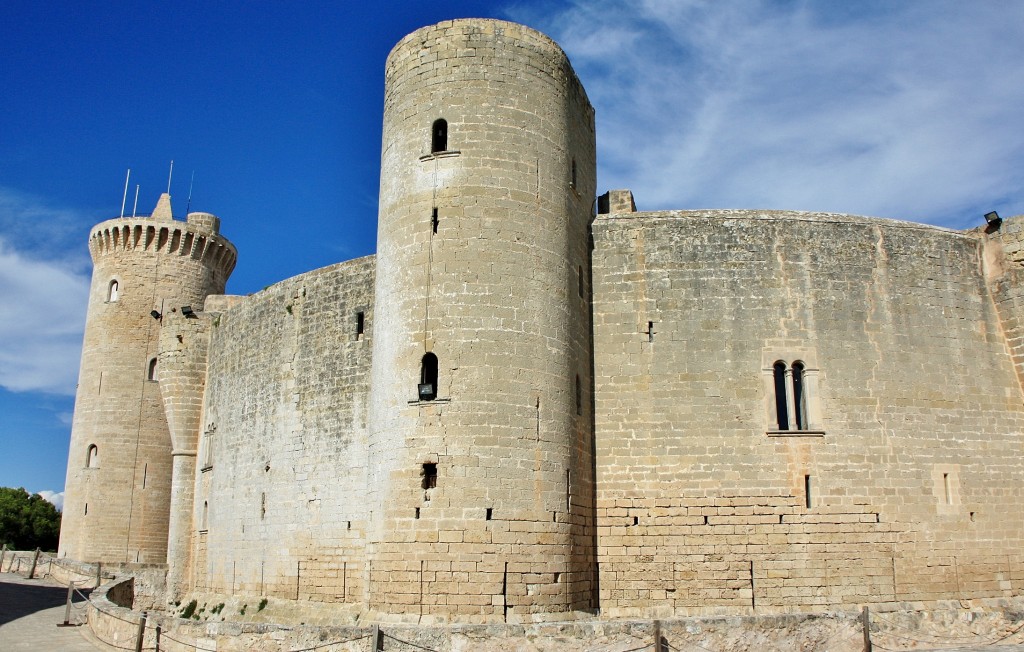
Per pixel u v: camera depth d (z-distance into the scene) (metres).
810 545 28.89
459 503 25.38
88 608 28.41
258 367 38.91
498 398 26.20
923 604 28.94
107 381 52.88
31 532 86.62
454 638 19.31
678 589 28.48
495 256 27.25
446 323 26.78
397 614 25.14
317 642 19.84
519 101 28.81
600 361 30.27
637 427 29.62
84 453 52.12
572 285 29.09
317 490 34.28
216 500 40.06
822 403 30.05
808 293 30.91
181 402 43.34
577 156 30.95
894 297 31.36
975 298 32.22
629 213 31.58
